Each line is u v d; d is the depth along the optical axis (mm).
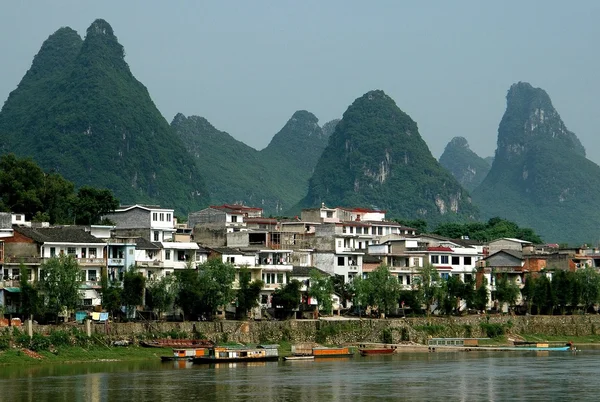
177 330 179750
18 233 178375
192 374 155125
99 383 142375
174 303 187625
